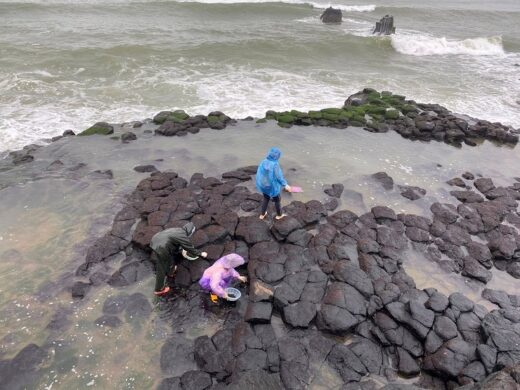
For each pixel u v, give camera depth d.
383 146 13.94
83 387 5.78
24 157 11.93
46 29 26.61
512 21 42.59
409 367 6.10
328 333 6.69
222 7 37.06
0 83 17.73
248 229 8.82
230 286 7.55
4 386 5.76
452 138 14.73
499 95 20.45
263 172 8.39
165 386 5.76
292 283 7.41
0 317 6.80
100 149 12.75
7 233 8.81
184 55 23.25
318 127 15.15
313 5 43.62
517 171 12.90
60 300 7.18
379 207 9.96
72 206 9.83
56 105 16.39
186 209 9.53
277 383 5.55
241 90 19.12
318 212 9.66
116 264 8.06
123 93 17.92
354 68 23.95
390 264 8.15
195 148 13.06
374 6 46.12
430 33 35.84
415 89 20.92
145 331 6.66
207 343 6.38
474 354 6.15
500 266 8.63
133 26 29.30
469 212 10.22
